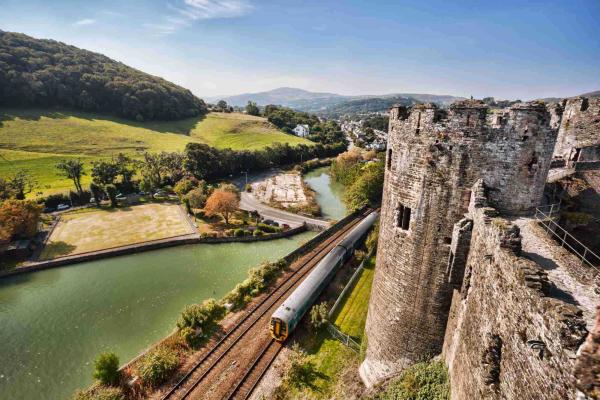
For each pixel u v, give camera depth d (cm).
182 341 2800
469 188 1295
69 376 2731
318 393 2264
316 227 6272
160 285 4138
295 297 3019
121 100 15775
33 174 8369
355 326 2966
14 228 4903
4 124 11438
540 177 1264
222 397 2264
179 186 7788
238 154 10994
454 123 1265
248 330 2973
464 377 1110
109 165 7912
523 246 1088
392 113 1562
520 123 1189
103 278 4319
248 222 6372
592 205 1762
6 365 2839
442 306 1473
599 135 2033
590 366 516
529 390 694
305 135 18075
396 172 1527
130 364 2572
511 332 805
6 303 3759
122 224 6053
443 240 1392
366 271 4000
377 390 1639
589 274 941
